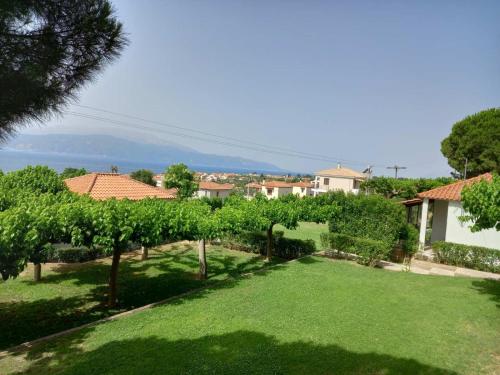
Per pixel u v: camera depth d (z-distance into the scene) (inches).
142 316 342.0
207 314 344.8
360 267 597.3
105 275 555.2
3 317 382.0
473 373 234.7
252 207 625.3
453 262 633.6
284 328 308.0
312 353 258.4
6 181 626.8
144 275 565.9
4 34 180.7
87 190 721.6
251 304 376.2
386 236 685.9
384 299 399.2
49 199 423.2
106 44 212.4
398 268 601.6
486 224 351.9
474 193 352.8
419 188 1350.9
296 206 696.4
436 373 232.8
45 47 192.9
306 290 432.8
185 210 468.8
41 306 418.0
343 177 2522.1
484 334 300.5
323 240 686.5
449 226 690.2
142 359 248.8
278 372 230.4
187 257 705.6
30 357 257.0
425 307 372.2
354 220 720.3
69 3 194.4
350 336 291.6
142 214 395.5
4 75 185.2
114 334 296.7
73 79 214.2
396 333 299.6
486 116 1352.1
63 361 249.0
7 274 293.4
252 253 770.8
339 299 395.9
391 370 235.1
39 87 198.4
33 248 315.6
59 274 552.1
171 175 1004.6
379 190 1489.9
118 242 385.4
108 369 235.0
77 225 356.2
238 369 233.8
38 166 692.1
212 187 2613.2
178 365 239.5
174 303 384.2
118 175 854.5
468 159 1357.0
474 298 407.8
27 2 179.5
